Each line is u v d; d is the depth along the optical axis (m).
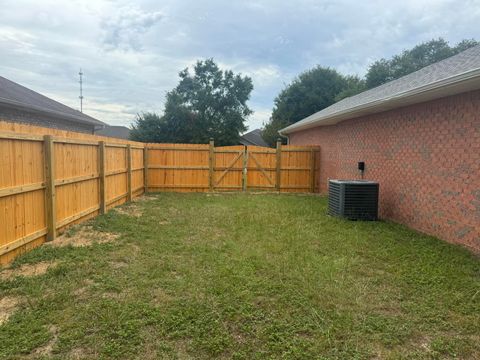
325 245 4.72
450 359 2.23
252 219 6.31
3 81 10.98
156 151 10.76
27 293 2.98
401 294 3.16
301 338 2.41
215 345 2.30
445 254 4.40
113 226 5.54
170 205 7.96
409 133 6.20
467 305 2.95
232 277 3.43
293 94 27.06
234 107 27.86
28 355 2.14
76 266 3.65
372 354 2.26
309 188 11.44
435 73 6.52
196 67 27.38
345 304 2.93
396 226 6.11
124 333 2.38
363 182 6.73
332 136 10.30
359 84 26.81
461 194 4.84
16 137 3.80
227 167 11.09
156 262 3.85
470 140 4.68
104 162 6.60
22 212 3.99
